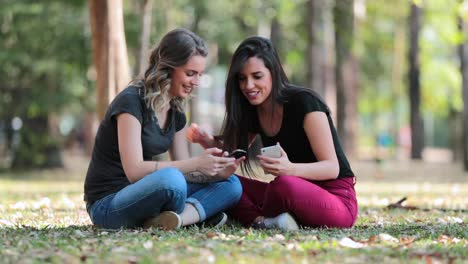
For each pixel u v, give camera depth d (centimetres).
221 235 643
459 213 990
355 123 3481
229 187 716
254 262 529
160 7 2669
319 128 708
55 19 2536
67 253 564
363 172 2638
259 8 3119
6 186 1802
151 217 693
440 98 4572
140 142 689
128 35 2527
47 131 2811
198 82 710
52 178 2292
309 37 2866
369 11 3906
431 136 7669
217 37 3142
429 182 2045
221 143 759
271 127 732
